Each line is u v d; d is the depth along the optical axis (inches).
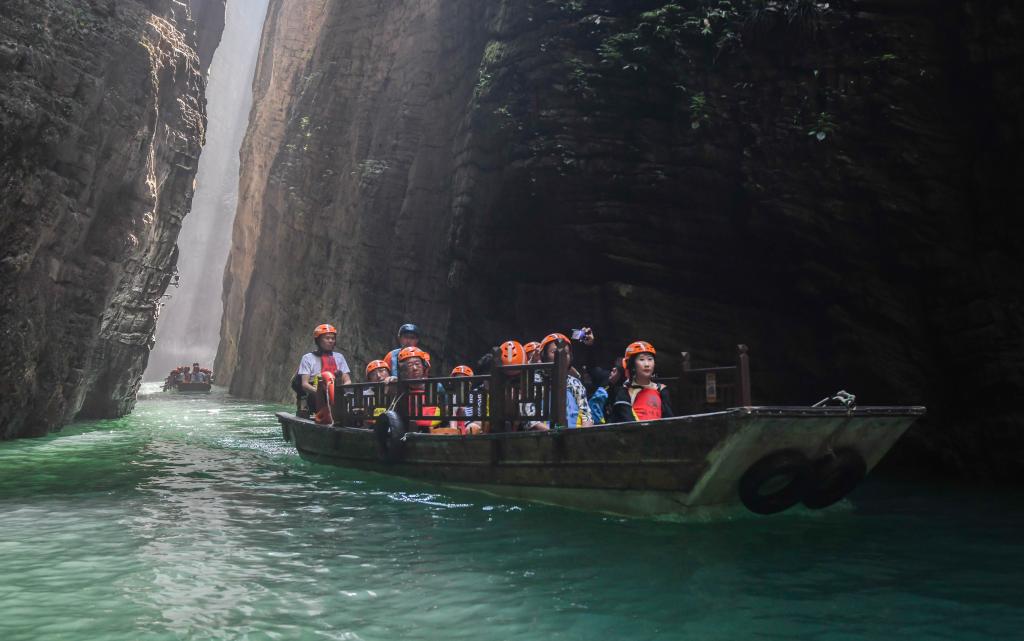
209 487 288.8
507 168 460.1
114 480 305.3
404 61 763.4
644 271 424.2
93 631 129.4
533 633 129.0
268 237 1050.7
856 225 371.6
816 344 390.9
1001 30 335.9
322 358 393.1
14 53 428.8
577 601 145.9
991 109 340.5
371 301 714.8
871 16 376.5
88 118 476.7
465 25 633.6
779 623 133.5
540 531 208.2
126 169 531.2
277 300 998.4
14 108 423.2
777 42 398.0
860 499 265.9
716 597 148.2
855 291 372.2
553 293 452.1
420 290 627.8
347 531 209.5
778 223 387.9
